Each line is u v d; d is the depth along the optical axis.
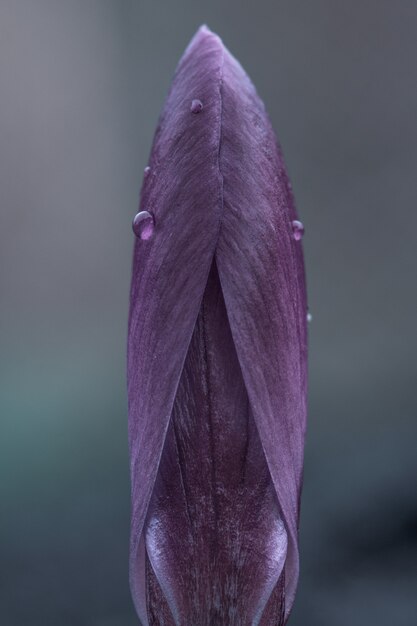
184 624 0.15
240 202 0.15
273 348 0.15
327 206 0.62
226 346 0.15
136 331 0.15
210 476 0.15
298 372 0.15
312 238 0.61
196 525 0.15
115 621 0.32
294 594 0.15
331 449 0.39
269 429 0.15
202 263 0.15
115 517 0.38
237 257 0.15
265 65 0.65
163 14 0.67
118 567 0.35
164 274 0.15
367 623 0.30
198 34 0.15
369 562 0.32
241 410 0.15
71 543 0.36
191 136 0.15
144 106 0.67
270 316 0.15
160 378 0.15
